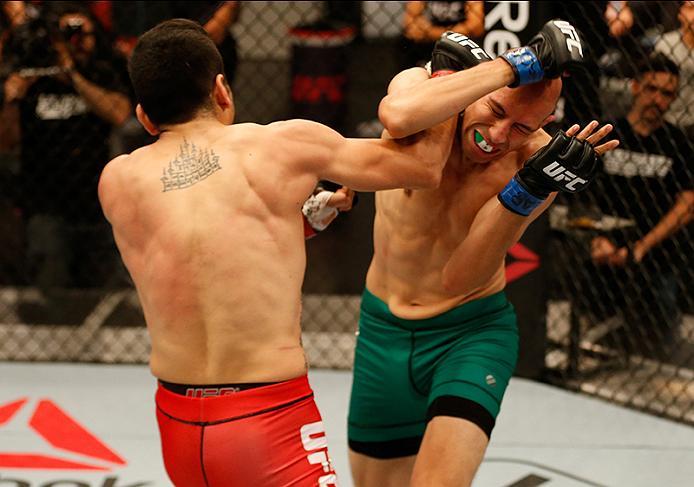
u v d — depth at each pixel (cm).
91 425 742
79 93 869
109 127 884
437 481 416
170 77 379
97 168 897
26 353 901
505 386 455
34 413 764
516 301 832
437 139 402
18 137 888
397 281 482
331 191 504
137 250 388
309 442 374
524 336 839
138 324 946
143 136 886
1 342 921
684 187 782
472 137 430
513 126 417
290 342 377
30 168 898
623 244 811
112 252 929
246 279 369
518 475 654
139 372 870
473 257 435
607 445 712
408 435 496
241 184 373
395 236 475
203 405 369
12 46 862
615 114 781
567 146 396
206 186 374
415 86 390
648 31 766
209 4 844
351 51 898
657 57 757
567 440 720
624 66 770
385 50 891
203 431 368
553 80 405
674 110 770
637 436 731
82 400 796
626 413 779
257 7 938
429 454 425
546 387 834
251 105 931
